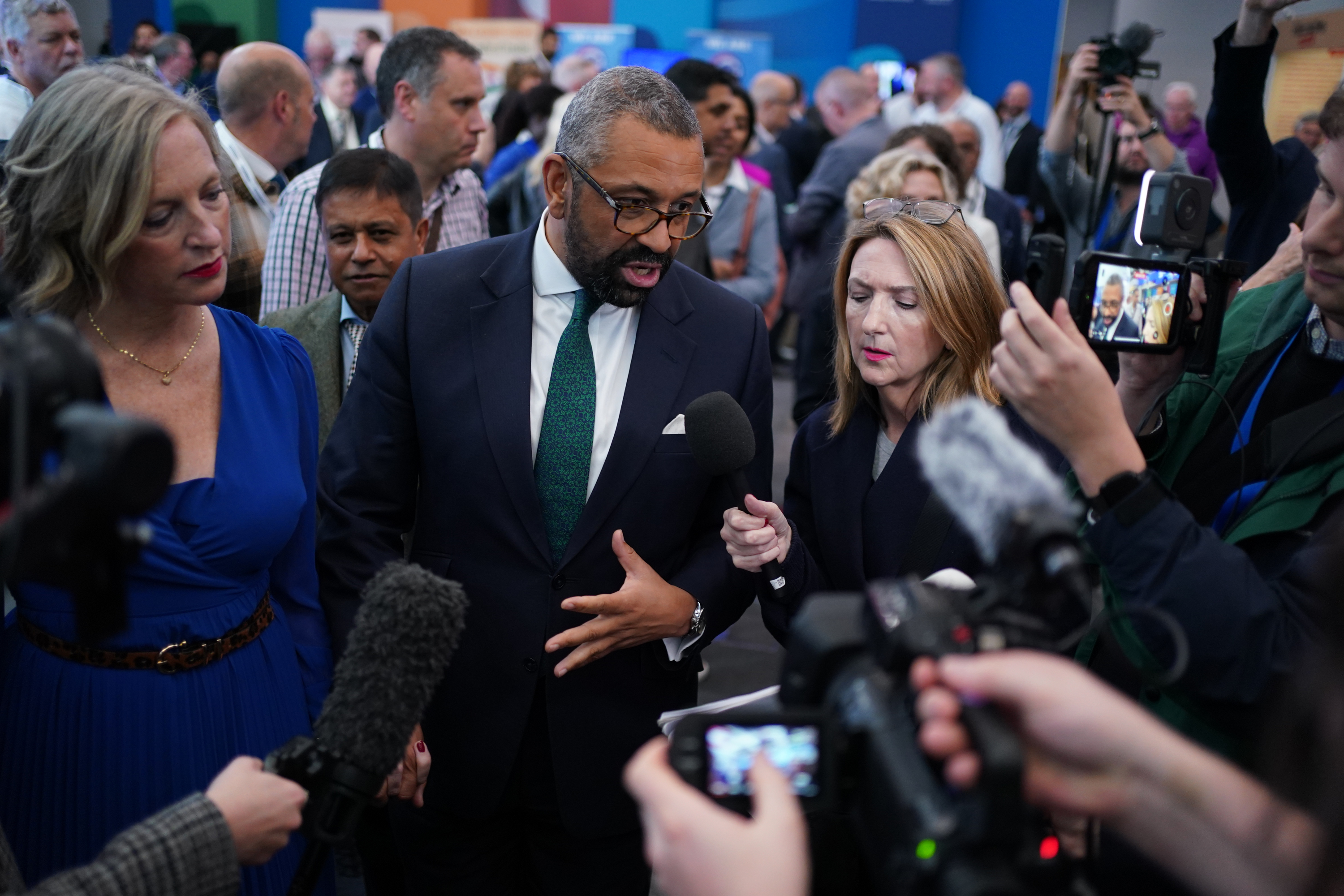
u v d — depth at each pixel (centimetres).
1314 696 77
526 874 204
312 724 180
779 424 664
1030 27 1237
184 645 157
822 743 88
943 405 181
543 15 1310
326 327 255
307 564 184
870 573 185
